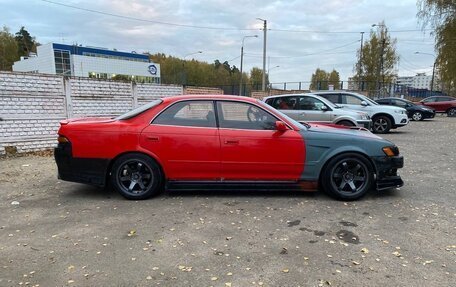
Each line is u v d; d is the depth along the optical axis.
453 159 9.07
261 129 5.50
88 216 4.78
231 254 3.71
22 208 5.11
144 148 5.38
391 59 47.50
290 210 5.03
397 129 17.77
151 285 3.14
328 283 3.17
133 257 3.64
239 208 5.09
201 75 87.69
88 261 3.56
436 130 17.20
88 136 5.39
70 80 10.19
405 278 3.27
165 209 5.05
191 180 5.51
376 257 3.66
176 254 3.70
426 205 5.29
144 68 67.94
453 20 29.14
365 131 6.13
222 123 5.51
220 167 5.45
